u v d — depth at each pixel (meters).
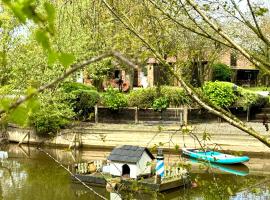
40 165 25.09
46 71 18.66
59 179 21.81
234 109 31.52
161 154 19.44
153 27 4.86
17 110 1.96
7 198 18.81
